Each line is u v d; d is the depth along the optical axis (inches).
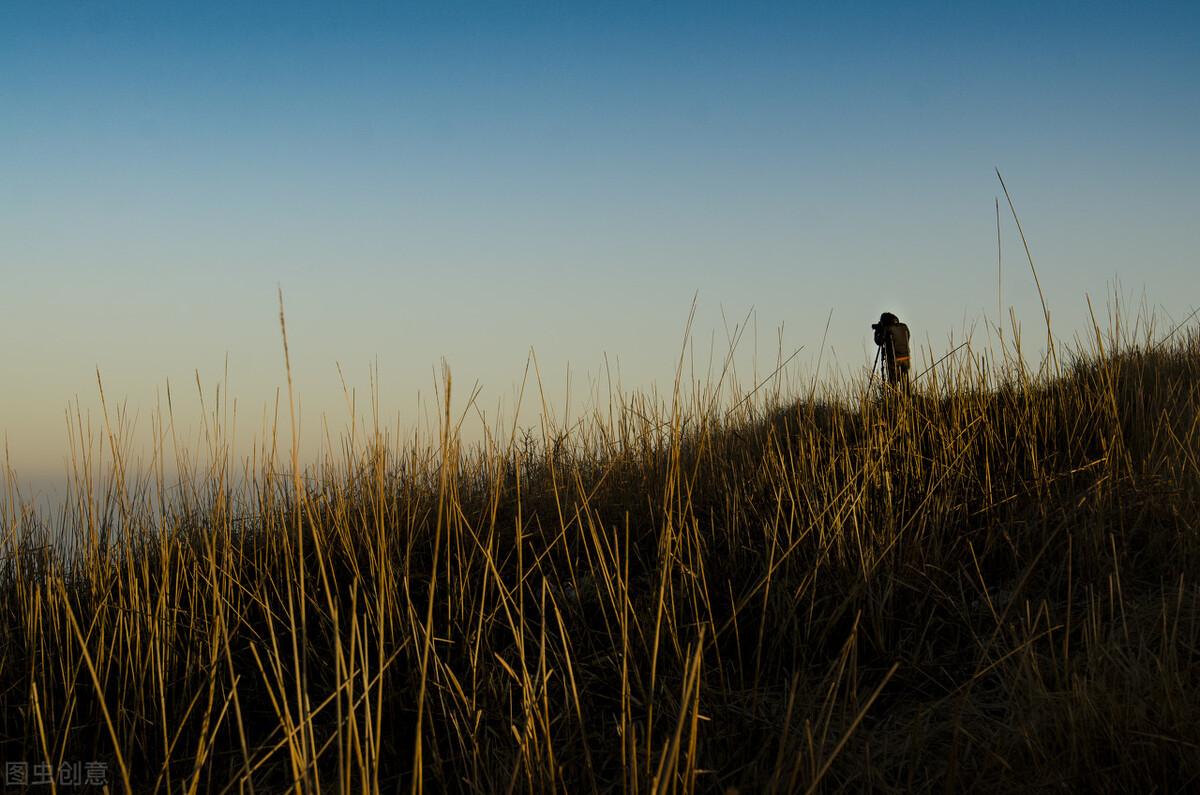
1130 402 182.5
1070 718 86.4
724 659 120.6
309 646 127.9
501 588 113.7
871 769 87.7
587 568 149.3
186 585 134.5
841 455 171.9
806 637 118.5
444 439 106.3
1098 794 80.5
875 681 112.0
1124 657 99.7
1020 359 181.3
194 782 87.6
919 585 128.9
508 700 111.7
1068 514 142.4
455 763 101.3
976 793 85.3
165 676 120.2
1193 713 86.1
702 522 163.6
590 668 118.3
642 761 92.3
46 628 130.5
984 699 103.7
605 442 191.0
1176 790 79.7
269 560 145.6
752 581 136.5
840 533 133.6
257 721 116.4
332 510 161.8
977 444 171.9
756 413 214.5
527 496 173.5
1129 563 128.6
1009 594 127.0
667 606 120.9
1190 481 142.5
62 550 150.5
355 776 100.5
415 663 116.3
